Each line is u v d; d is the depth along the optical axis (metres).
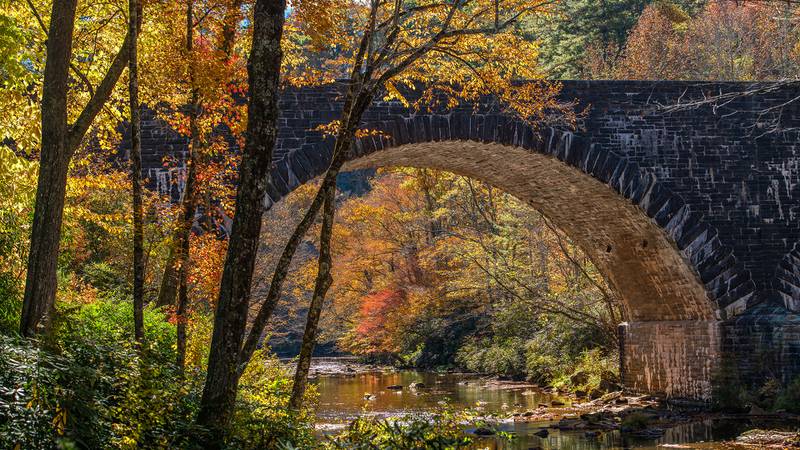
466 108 22.42
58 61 11.38
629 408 24.31
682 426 20.61
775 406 22.38
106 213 20.80
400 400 26.69
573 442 18.19
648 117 23.80
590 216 26.30
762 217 24.03
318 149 21.02
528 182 26.20
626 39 47.00
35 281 10.89
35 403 7.82
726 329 23.67
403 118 21.98
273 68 9.27
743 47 42.56
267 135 9.23
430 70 16.47
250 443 9.81
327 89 21.19
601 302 31.72
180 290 13.46
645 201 23.67
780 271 23.88
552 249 32.69
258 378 14.78
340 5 13.38
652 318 27.64
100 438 8.15
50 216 11.12
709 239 23.78
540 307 30.91
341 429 18.94
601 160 23.44
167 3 13.55
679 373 25.33
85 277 21.41
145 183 19.64
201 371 12.19
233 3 13.52
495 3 13.16
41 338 9.65
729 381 23.47
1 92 15.16
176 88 15.53
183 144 20.00
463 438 11.16
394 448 10.18
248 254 9.13
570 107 22.98
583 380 29.38
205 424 9.11
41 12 16.25
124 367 9.66
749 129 24.16
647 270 26.17
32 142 16.02
